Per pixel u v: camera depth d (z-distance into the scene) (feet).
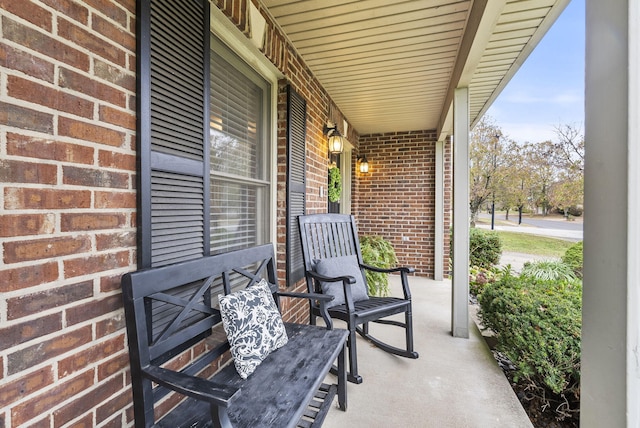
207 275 4.50
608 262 2.50
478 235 18.56
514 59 8.63
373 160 17.34
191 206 4.57
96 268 3.24
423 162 16.58
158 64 3.95
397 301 7.61
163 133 4.05
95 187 3.22
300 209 8.98
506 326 6.98
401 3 6.41
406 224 16.89
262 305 4.77
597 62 2.60
